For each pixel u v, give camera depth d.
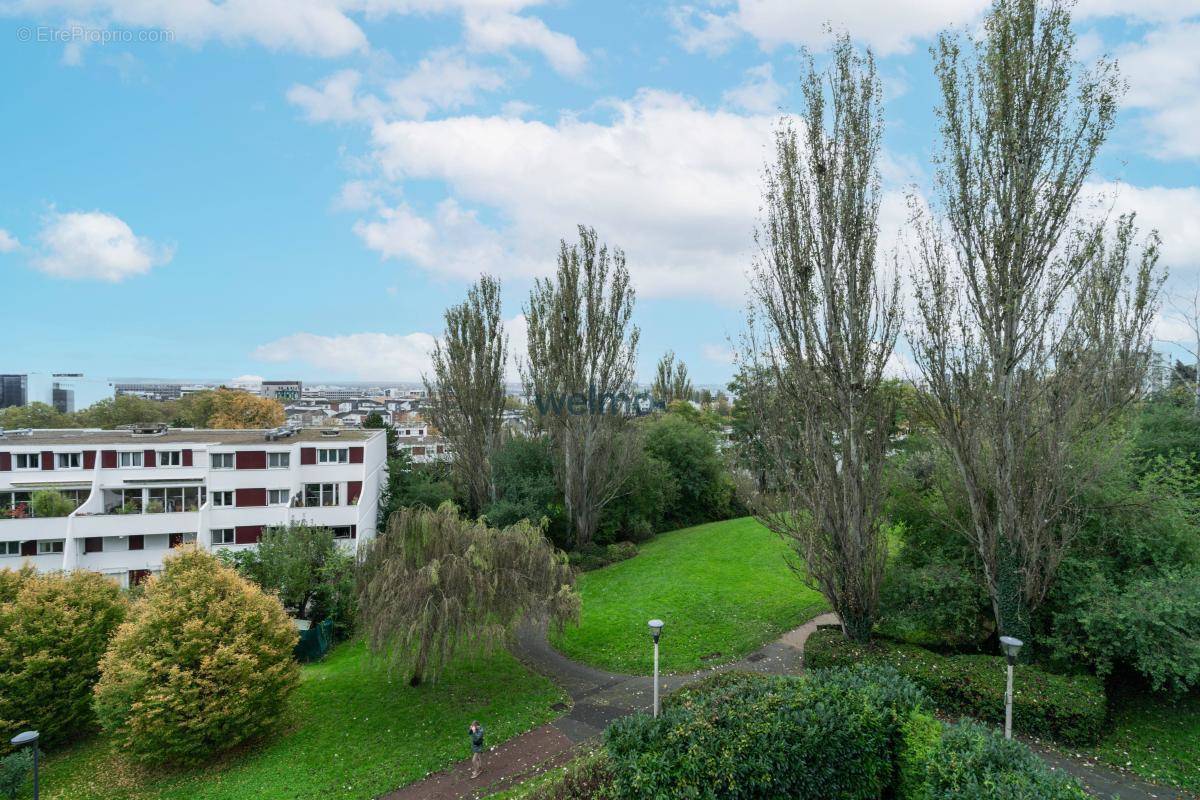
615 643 22.45
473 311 42.50
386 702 18.66
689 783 9.68
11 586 19.55
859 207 17.31
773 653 20.39
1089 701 13.53
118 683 16.44
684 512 48.03
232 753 16.67
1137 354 23.27
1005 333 15.71
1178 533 15.44
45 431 44.41
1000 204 15.57
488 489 42.53
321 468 37.62
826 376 17.78
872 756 10.86
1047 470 15.49
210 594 17.59
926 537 19.58
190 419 78.62
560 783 10.54
